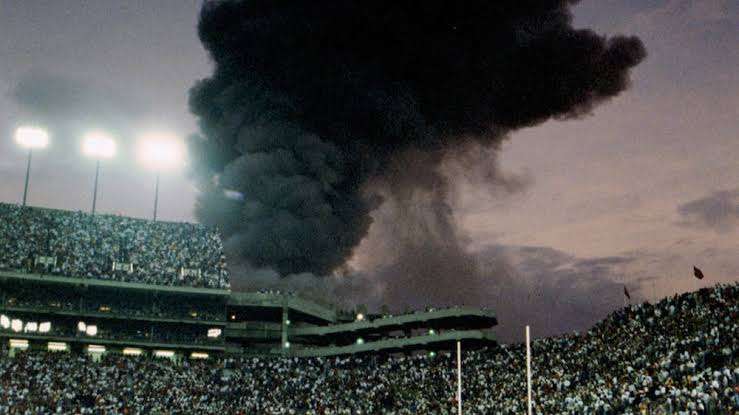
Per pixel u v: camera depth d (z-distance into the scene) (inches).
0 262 4421.8
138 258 4790.8
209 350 4803.2
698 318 3193.9
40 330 4500.5
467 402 3782.0
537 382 3580.2
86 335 4532.5
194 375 4382.4
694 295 3447.3
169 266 4803.2
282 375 4495.6
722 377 2487.7
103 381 4119.1
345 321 5482.3
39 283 4483.3
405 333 5157.5
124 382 4160.9
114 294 4655.5
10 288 4473.4
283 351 5014.8
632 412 2650.1
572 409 2942.9
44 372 4074.8
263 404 4153.5
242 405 4131.4
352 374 4520.2
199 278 4783.5
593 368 3390.7
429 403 3946.9
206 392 4217.5
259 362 4643.2
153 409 3966.5
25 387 3907.5
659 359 2997.0
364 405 4128.9
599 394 2925.7
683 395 2492.6
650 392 2716.5
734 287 3331.7
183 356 4739.2
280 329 5172.2
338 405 4160.9
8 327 4431.6
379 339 5305.1
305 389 4343.0
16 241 4608.8
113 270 4658.0
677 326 3248.0
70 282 4490.7
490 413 3457.2
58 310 4490.7
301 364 4672.7
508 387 3742.6
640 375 2901.1
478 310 4894.2
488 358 4281.5
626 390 2807.6
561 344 3983.8
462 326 5083.7
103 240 4849.9
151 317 4653.1
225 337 5083.7
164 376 4311.0
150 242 4963.1
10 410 3695.9
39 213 4904.0
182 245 5017.2
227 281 4822.8
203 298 4815.5
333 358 4847.4
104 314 4571.9
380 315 5398.6
